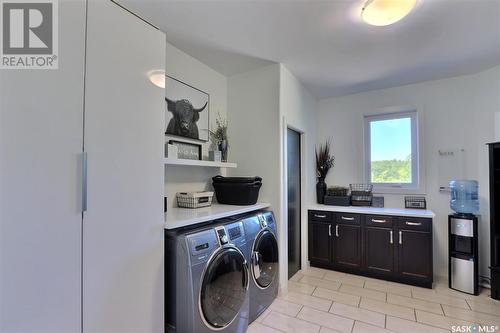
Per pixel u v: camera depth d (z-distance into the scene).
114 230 1.30
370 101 3.72
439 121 3.25
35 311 1.00
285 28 2.06
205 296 1.61
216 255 1.72
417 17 1.90
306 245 3.52
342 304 2.44
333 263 3.37
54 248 1.06
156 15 1.88
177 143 2.42
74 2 1.15
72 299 1.12
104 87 1.27
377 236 3.09
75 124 1.15
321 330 2.02
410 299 2.54
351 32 2.12
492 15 1.87
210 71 2.85
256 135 2.86
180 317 1.56
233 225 1.99
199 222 1.80
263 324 2.10
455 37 2.20
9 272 0.94
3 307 0.92
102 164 1.25
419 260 2.85
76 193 1.14
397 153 3.57
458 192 2.90
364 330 2.02
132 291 1.38
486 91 2.92
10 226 0.94
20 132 0.98
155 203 1.54
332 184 3.98
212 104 2.87
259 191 2.81
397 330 2.02
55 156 1.08
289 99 2.98
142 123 1.47
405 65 2.80
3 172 0.93
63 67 1.11
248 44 2.33
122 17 1.37
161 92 1.60
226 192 2.55
